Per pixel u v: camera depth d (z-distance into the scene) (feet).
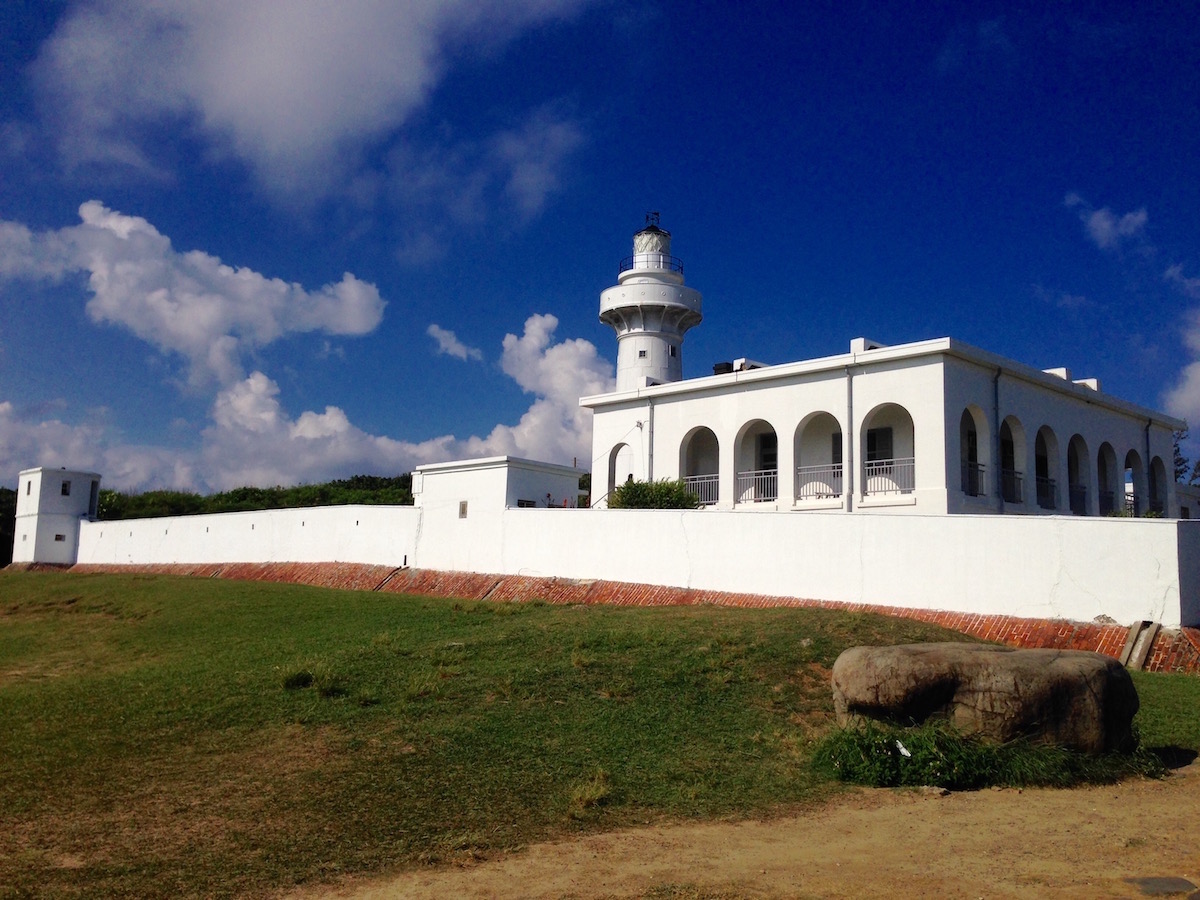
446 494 99.60
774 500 91.40
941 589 58.54
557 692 39.47
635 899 20.89
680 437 97.19
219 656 52.80
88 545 143.13
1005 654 33.58
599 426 104.99
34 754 32.40
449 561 91.81
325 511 107.45
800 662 44.32
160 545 130.31
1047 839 24.99
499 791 28.86
